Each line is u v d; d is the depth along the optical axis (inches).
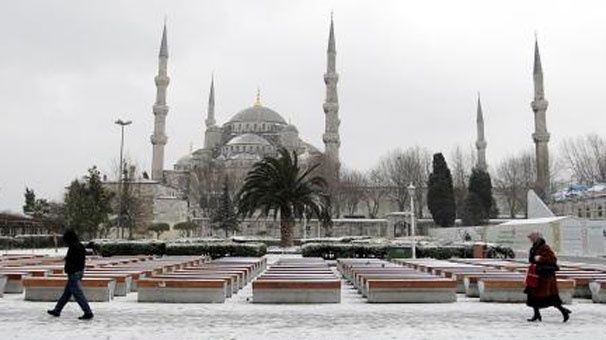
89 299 603.8
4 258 1177.4
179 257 1314.0
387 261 1277.1
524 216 3705.7
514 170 3799.2
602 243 1724.9
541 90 3873.0
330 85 3988.7
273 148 5059.1
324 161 3631.9
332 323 443.8
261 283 593.0
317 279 630.5
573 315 498.0
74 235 471.8
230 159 4596.5
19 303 574.9
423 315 494.3
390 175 4013.3
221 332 398.9
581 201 2930.6
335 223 3459.6
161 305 568.1
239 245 1542.8
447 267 874.8
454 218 3041.3
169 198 3612.2
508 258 1451.8
